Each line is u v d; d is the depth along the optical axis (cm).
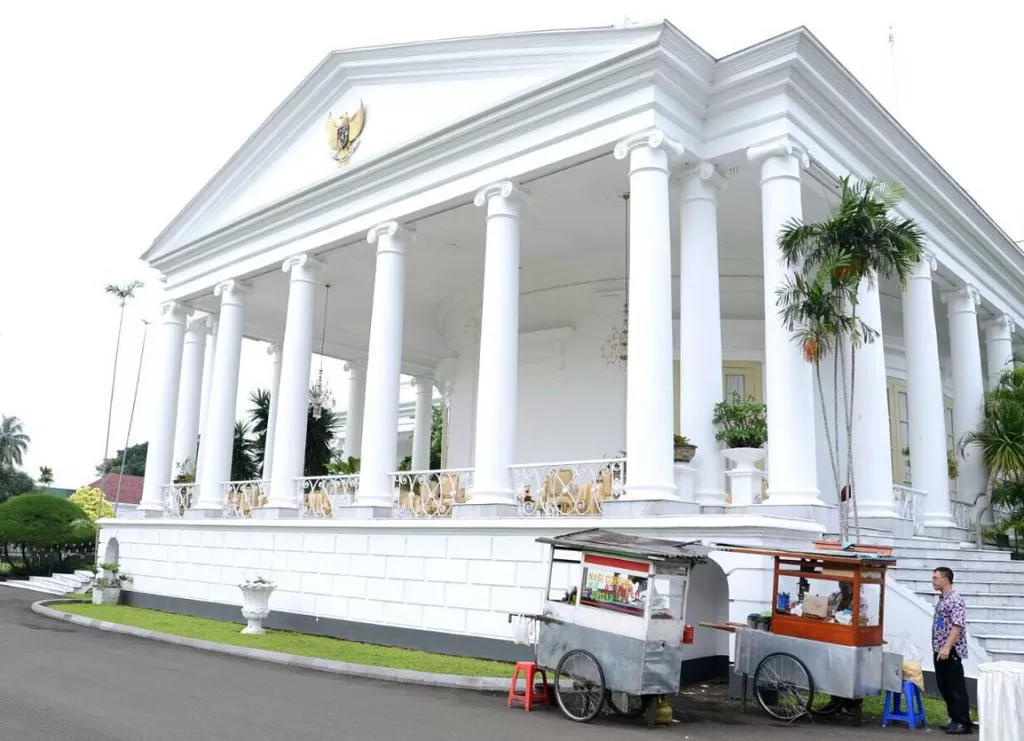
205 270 2012
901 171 1463
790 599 899
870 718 881
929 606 1020
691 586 1078
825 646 848
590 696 838
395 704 876
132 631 1504
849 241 1062
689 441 1205
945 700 830
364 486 1470
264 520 1633
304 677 1056
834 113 1293
